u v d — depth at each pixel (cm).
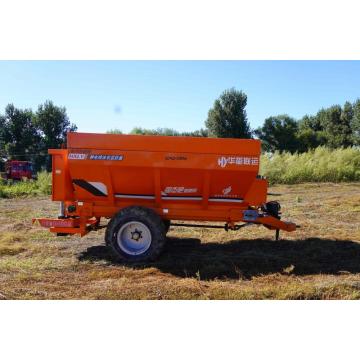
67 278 568
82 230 679
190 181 655
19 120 5122
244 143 633
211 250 714
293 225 700
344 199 1222
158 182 654
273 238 792
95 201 679
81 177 657
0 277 568
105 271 595
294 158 1839
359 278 562
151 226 633
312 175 1728
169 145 638
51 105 5234
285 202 1211
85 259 658
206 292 510
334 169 1730
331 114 4966
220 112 4559
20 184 1833
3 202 1407
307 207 1115
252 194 665
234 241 773
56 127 5247
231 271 598
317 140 4747
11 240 784
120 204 680
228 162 634
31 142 5122
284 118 4822
